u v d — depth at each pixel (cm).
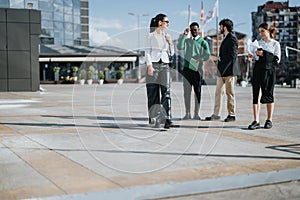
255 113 685
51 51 4081
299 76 7769
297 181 390
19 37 2106
